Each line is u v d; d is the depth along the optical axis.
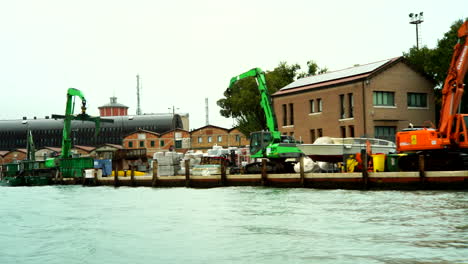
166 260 12.97
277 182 35.31
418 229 15.50
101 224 19.88
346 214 19.44
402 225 16.36
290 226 17.14
